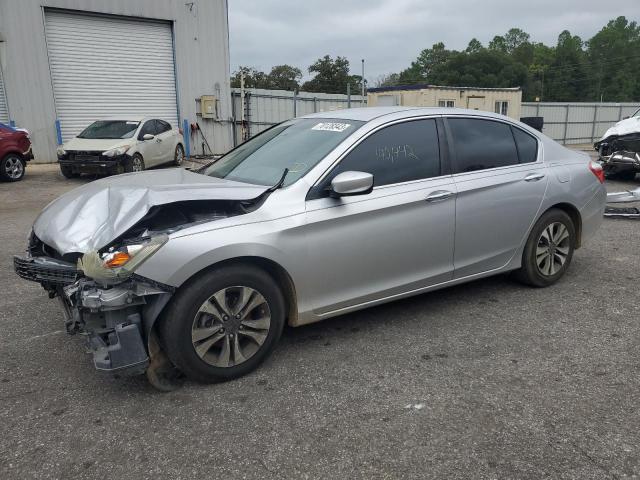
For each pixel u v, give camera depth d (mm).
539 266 4848
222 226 3227
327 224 3549
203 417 2988
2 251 6672
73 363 3641
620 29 120438
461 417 2955
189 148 21516
